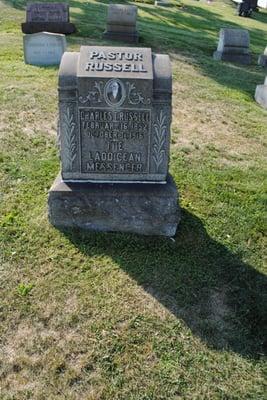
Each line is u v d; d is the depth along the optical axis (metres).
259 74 7.55
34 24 8.34
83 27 9.10
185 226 3.04
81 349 2.16
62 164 2.81
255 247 2.94
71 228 2.90
